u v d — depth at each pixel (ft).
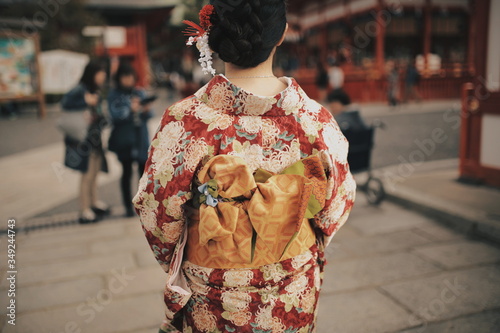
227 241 3.94
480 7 15.90
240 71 4.21
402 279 9.98
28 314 8.92
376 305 8.94
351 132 14.39
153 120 37.83
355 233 12.85
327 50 72.02
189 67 67.82
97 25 61.26
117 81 14.43
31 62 43.42
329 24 69.67
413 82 49.11
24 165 23.57
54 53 53.78
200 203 4.01
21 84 43.39
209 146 3.98
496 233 11.69
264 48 4.07
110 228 14.15
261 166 4.07
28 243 12.93
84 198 14.69
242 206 3.97
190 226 4.27
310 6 74.64
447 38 64.59
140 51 69.97
